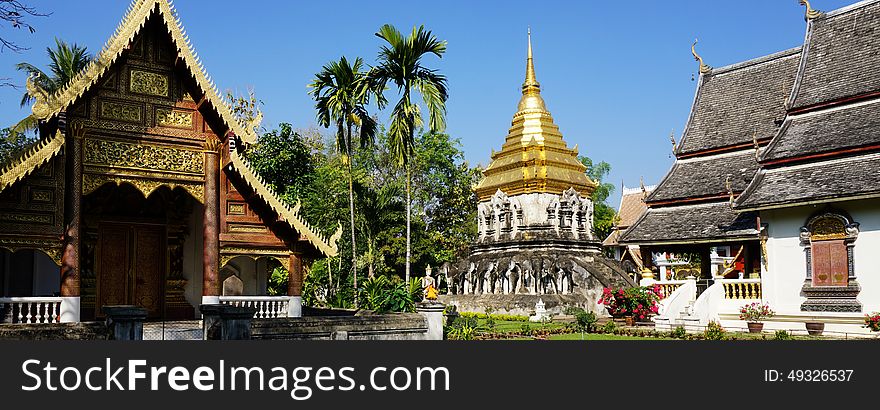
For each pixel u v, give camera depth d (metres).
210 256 19.30
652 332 25.53
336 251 20.53
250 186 19.81
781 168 26.30
